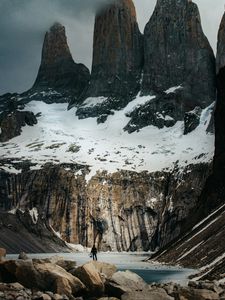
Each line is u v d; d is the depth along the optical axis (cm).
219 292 3303
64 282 2948
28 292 2800
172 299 2816
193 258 9456
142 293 2842
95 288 3039
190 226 14462
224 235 9019
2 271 3066
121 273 3247
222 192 14900
